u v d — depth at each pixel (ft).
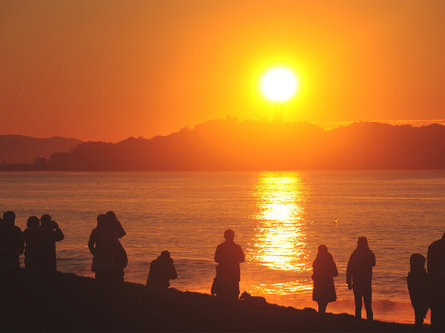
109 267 189.98
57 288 181.47
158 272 212.43
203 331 152.56
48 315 152.97
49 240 206.59
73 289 181.47
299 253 645.92
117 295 180.34
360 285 203.92
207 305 184.65
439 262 181.98
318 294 211.82
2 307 156.87
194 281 442.91
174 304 179.73
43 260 205.36
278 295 398.42
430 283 183.21
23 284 182.60
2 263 193.16
